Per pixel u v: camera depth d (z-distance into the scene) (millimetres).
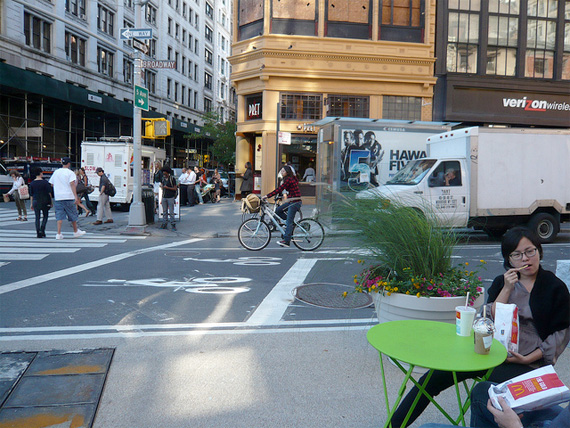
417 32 22203
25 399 3521
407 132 14898
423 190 11539
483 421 2588
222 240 13039
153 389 3744
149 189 15797
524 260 2994
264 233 11031
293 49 21375
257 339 4910
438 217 4719
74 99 32562
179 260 9617
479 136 11961
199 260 9648
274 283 7566
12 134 31516
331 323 5488
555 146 12461
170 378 3947
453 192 11750
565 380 3930
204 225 15445
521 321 3035
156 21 49031
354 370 4148
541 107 22828
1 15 29891
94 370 4047
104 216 18156
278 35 21359
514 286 3088
